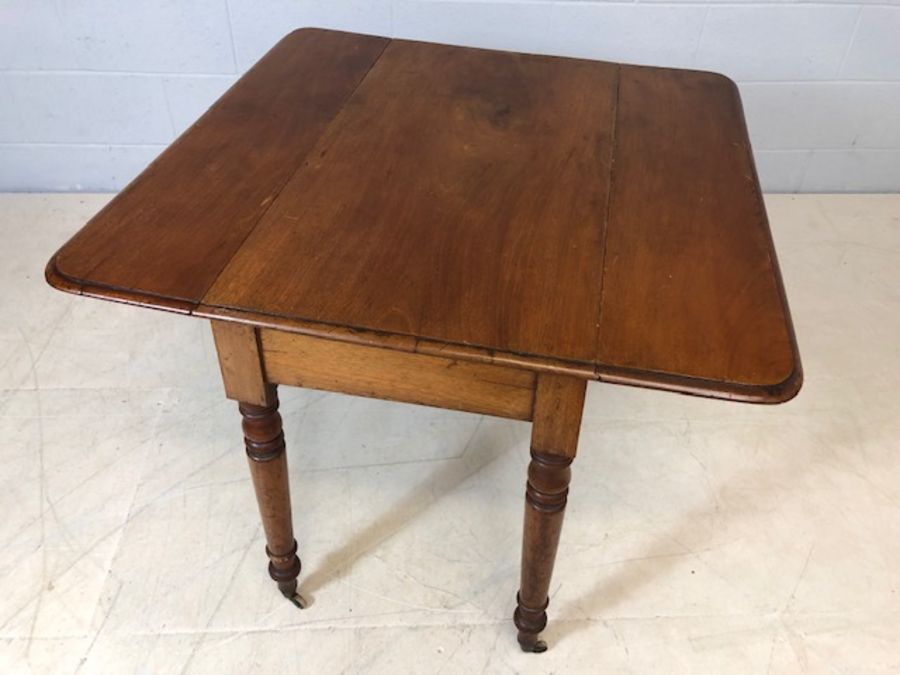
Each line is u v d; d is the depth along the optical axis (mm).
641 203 1000
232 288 817
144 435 1479
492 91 1269
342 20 1930
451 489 1410
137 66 1980
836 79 2025
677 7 1896
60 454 1434
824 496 1406
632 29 1938
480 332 775
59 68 1971
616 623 1209
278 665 1144
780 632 1201
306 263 857
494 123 1172
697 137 1171
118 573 1249
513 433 1522
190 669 1134
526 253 892
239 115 1147
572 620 1211
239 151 1061
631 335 781
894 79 2025
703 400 1600
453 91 1260
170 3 1876
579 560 1294
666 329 791
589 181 1040
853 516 1373
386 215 944
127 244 872
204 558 1277
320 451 1472
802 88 2045
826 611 1230
